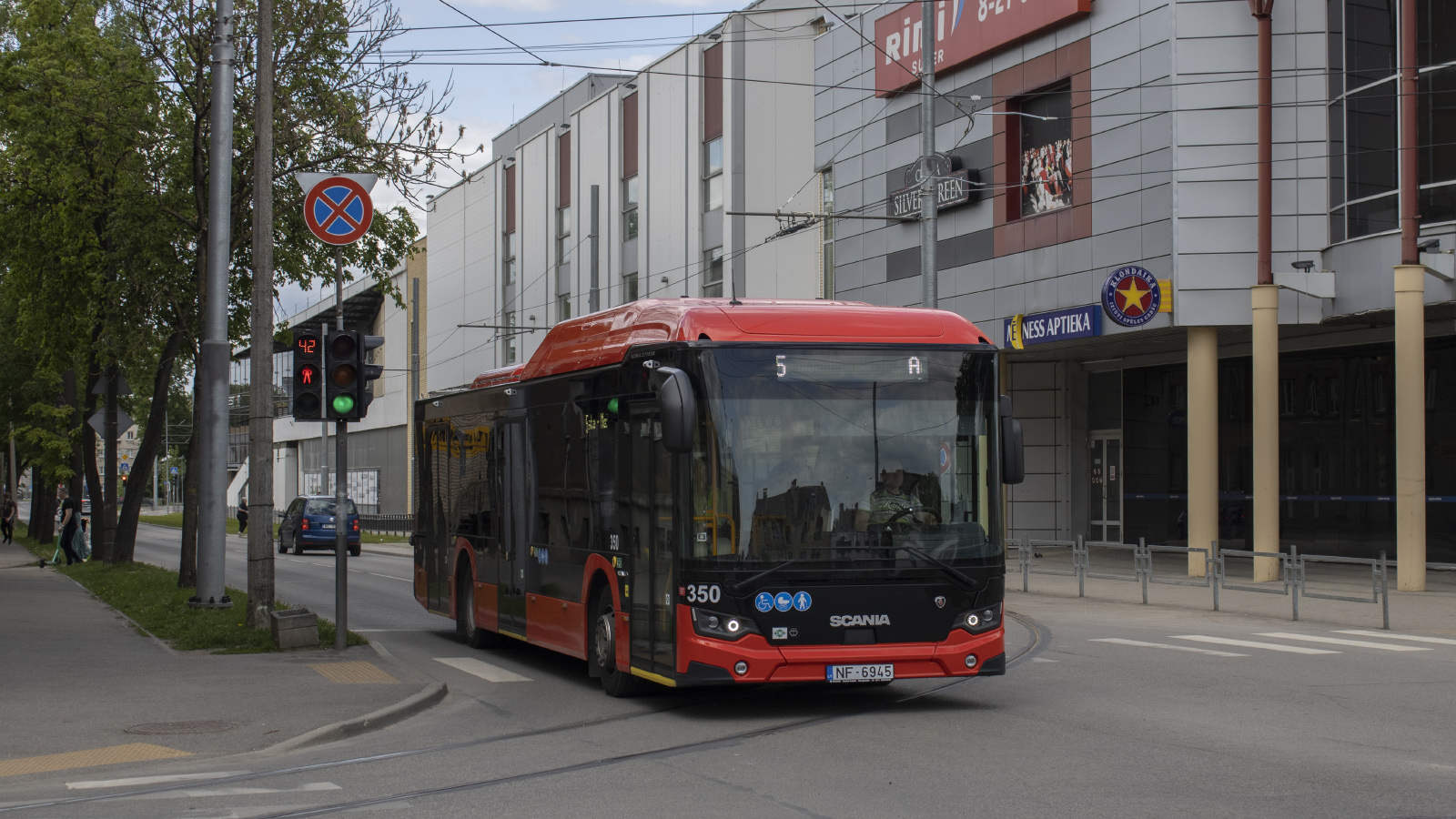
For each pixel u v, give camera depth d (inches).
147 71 884.6
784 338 399.5
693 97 1556.3
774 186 1470.2
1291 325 936.3
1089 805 273.7
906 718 394.9
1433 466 962.1
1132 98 965.2
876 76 1234.6
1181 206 925.8
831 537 389.1
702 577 384.8
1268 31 905.5
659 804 283.4
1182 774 306.2
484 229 2219.5
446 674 528.4
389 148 821.9
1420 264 812.6
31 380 1656.0
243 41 837.2
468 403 636.7
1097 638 621.6
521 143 2177.7
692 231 1553.9
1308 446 1076.5
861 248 1270.9
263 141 606.9
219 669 509.7
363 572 1269.7
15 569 1247.5
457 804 289.7
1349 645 588.1
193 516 882.1
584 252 1855.3
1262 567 898.7
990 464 406.9
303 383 561.3
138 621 697.6
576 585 481.7
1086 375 1294.3
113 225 885.8
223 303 728.3
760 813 273.3
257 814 281.6
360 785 312.5
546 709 435.2
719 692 463.2
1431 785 291.3
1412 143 814.5
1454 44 815.1
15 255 1008.9
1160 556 1191.6
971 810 271.6
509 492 569.0
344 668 512.1
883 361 403.2
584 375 481.1
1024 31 1056.2
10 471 2460.6
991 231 1106.7
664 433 374.9
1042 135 1069.8
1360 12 884.6
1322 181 907.4
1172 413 1206.3
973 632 396.2
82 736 372.2
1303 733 360.5
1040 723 382.3
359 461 2876.5
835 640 386.0
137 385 1326.3
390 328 2721.5
